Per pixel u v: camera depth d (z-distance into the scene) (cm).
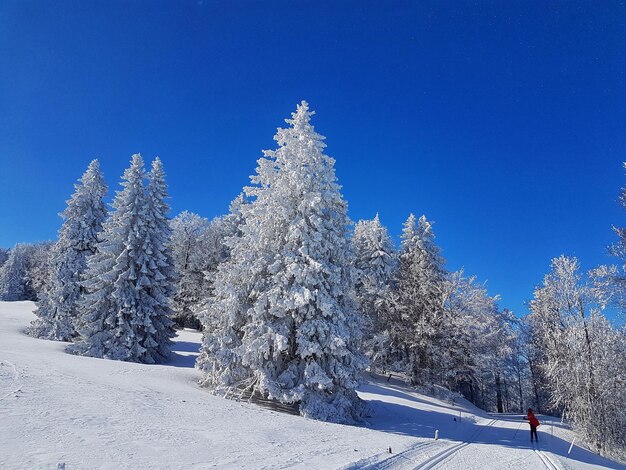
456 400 3516
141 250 2994
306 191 2069
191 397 1577
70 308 3347
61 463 619
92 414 971
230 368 1992
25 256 7688
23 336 3072
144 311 2875
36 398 1005
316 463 845
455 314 3356
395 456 1038
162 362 2908
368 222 4403
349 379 1889
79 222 3653
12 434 721
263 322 1911
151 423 1002
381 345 3300
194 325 5334
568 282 2744
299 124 2214
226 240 2269
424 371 3338
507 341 4166
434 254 4181
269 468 764
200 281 5128
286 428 1267
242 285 2081
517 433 2234
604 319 2645
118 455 710
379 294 3500
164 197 3297
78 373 1575
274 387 1803
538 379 4569
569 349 2730
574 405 2675
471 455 1249
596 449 2441
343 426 1545
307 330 1856
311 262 1895
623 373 2577
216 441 940
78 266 3466
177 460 739
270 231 2102
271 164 2195
